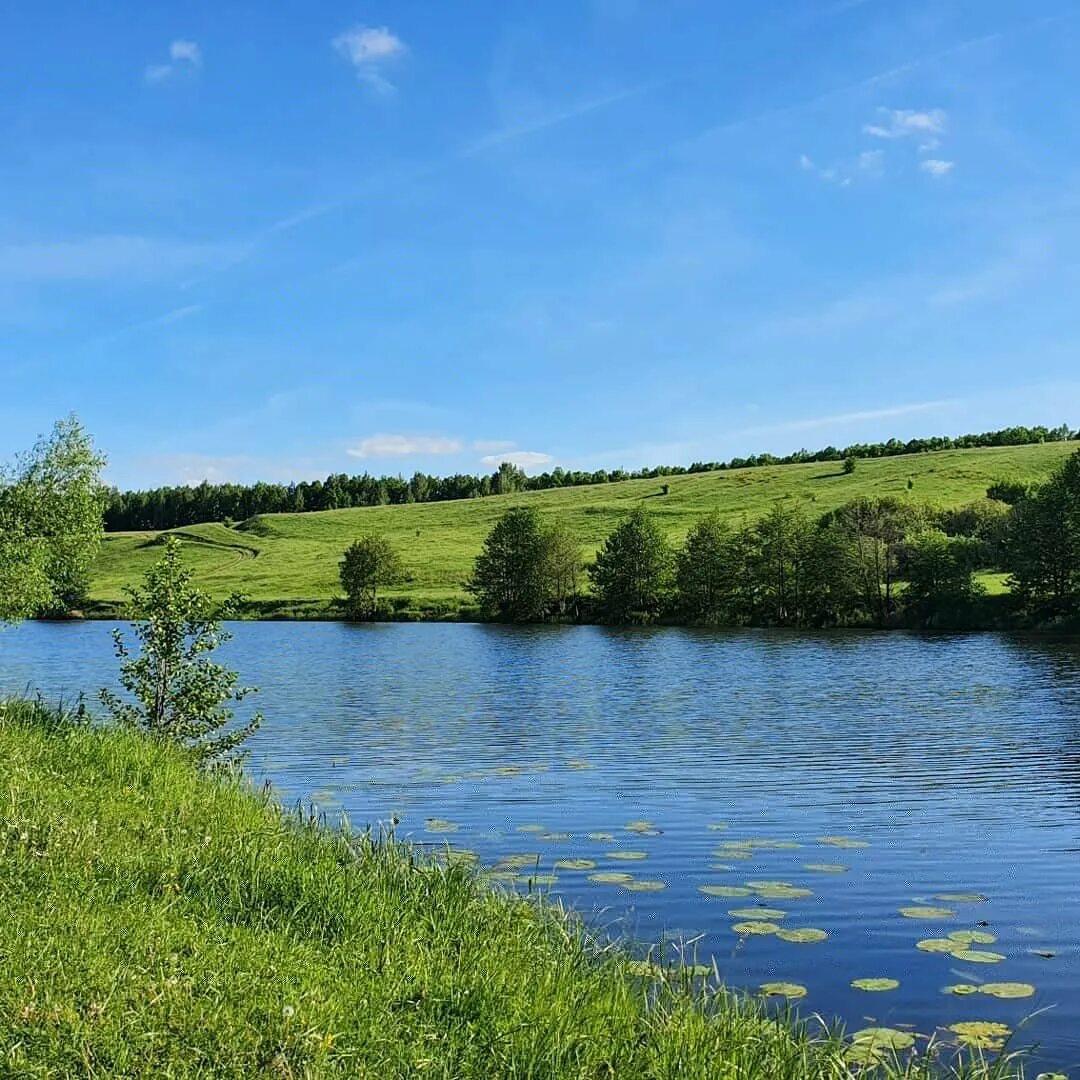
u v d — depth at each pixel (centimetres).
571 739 3075
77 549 3969
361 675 5375
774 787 2270
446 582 13438
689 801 2106
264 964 771
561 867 1538
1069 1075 857
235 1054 627
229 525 19938
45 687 4647
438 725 3425
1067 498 8194
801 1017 969
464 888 1120
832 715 3581
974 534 10525
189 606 1970
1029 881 1488
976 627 8219
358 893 1005
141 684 1953
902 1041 906
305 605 12281
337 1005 710
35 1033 620
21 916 794
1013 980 1082
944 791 2214
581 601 11162
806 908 1334
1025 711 3612
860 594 9181
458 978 802
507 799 2131
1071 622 7706
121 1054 607
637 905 1338
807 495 16388
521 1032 712
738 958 1140
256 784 2305
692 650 6800
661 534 10738
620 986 852
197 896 935
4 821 1046
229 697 1994
